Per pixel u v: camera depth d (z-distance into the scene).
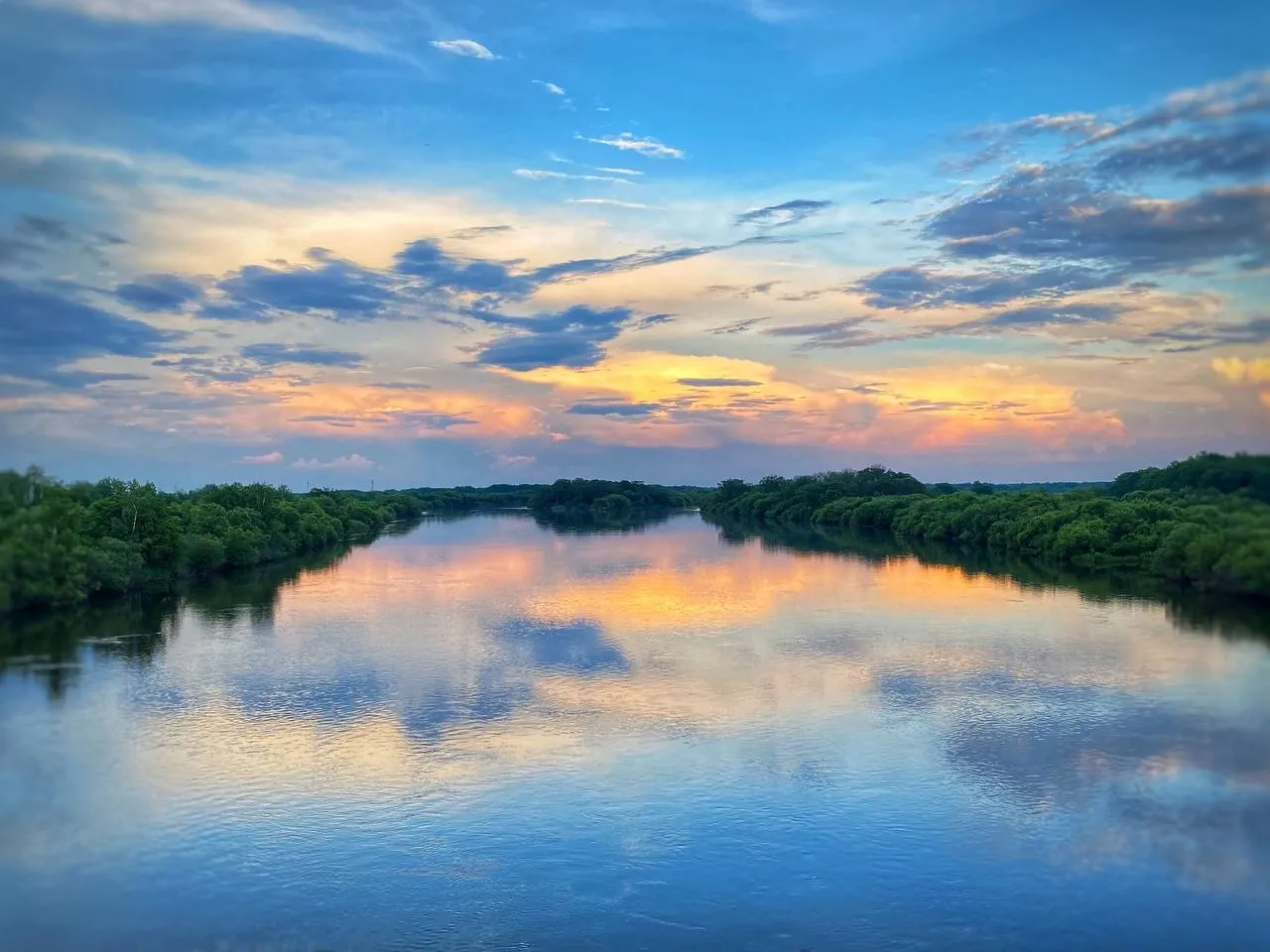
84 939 23.45
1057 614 62.53
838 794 31.70
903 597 71.38
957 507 123.38
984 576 82.44
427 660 51.12
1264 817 29.69
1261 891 25.44
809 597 72.19
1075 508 92.00
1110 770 33.69
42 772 34.12
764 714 40.53
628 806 30.86
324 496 144.88
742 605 68.88
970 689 44.06
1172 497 78.50
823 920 24.12
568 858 27.39
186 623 62.72
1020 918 24.22
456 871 26.70
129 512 80.38
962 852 27.64
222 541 90.75
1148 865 26.84
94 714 41.00
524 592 76.81
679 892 25.52
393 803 31.17
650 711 41.12
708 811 30.44
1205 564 66.75
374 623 62.56
